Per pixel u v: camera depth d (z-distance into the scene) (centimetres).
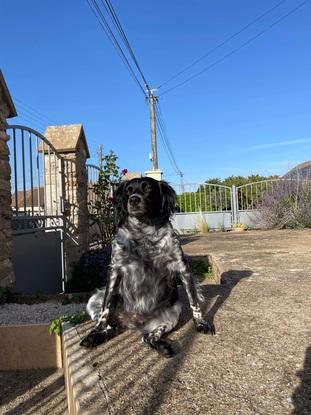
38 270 283
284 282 217
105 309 147
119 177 410
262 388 108
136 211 140
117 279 147
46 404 144
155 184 148
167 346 131
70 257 336
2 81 226
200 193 723
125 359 129
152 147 1010
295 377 113
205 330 146
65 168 347
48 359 173
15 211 262
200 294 161
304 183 637
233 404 101
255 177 938
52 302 213
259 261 282
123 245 145
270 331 147
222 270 252
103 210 400
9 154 235
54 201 323
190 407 100
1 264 221
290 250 332
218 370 119
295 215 620
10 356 173
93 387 112
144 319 149
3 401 148
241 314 166
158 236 144
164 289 147
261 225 658
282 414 96
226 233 582
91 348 138
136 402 103
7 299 217
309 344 135
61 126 369
